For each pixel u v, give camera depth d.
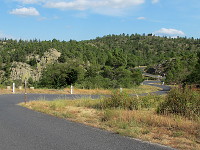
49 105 13.43
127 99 12.52
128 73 49.00
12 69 110.19
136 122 8.29
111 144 5.89
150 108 12.30
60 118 9.67
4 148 5.62
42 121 8.95
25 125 8.17
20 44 177.25
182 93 10.34
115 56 102.25
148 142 6.07
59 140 6.27
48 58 120.50
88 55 120.50
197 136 6.55
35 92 25.80
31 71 108.75
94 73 41.09
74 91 28.22
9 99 17.84
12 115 10.30
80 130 7.45
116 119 8.86
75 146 5.74
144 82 71.75
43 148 5.61
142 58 151.75
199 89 11.49
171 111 10.01
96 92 28.47
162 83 62.59
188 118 9.13
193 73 23.27
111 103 12.55
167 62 100.56
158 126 7.92
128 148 5.57
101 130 7.46
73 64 36.00
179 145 5.76
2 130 7.39
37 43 152.50
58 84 33.81
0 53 133.00
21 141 6.19
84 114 10.59
